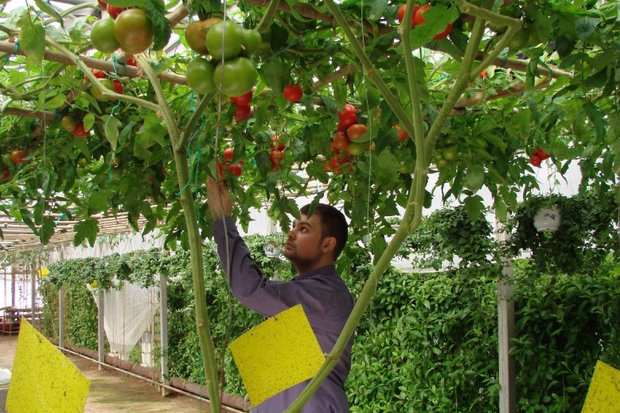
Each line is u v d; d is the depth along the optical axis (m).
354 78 1.40
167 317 6.34
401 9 1.04
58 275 8.34
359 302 0.71
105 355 8.13
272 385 0.88
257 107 1.45
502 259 3.11
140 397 6.23
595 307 2.84
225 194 1.41
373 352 3.90
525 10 1.00
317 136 1.69
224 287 5.12
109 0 0.81
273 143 1.80
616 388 0.83
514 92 1.70
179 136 0.98
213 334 5.40
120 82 1.57
